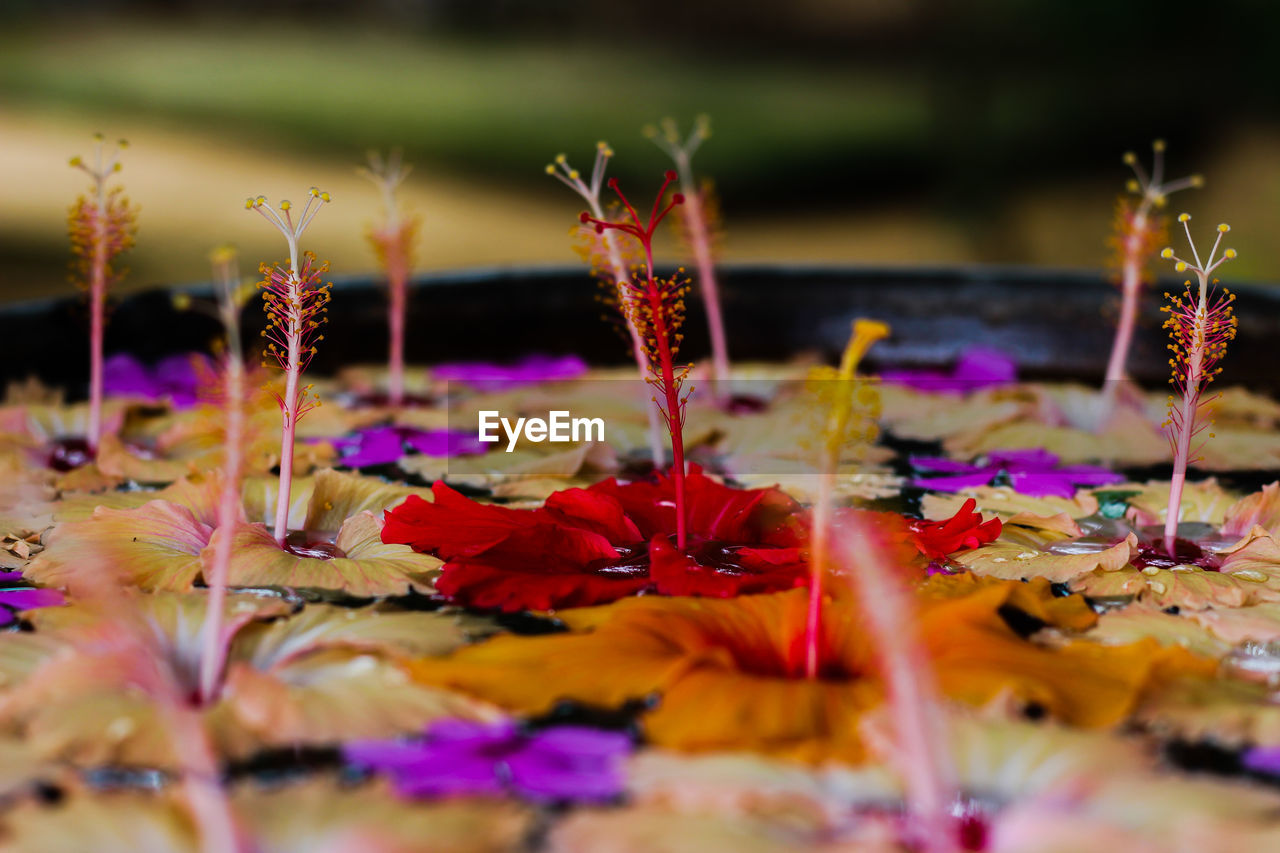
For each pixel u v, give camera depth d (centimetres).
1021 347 108
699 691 71
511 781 69
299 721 71
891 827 68
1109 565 79
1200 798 68
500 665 73
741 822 67
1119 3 475
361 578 78
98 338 92
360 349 107
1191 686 73
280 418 96
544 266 111
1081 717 71
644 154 522
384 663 73
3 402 99
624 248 86
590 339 110
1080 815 68
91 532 81
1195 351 81
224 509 72
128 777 69
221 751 70
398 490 85
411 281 107
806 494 88
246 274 290
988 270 110
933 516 86
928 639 74
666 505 83
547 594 76
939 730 70
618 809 68
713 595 76
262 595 77
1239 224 396
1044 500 87
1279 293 103
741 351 110
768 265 111
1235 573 80
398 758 70
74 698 71
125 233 92
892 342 110
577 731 71
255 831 67
